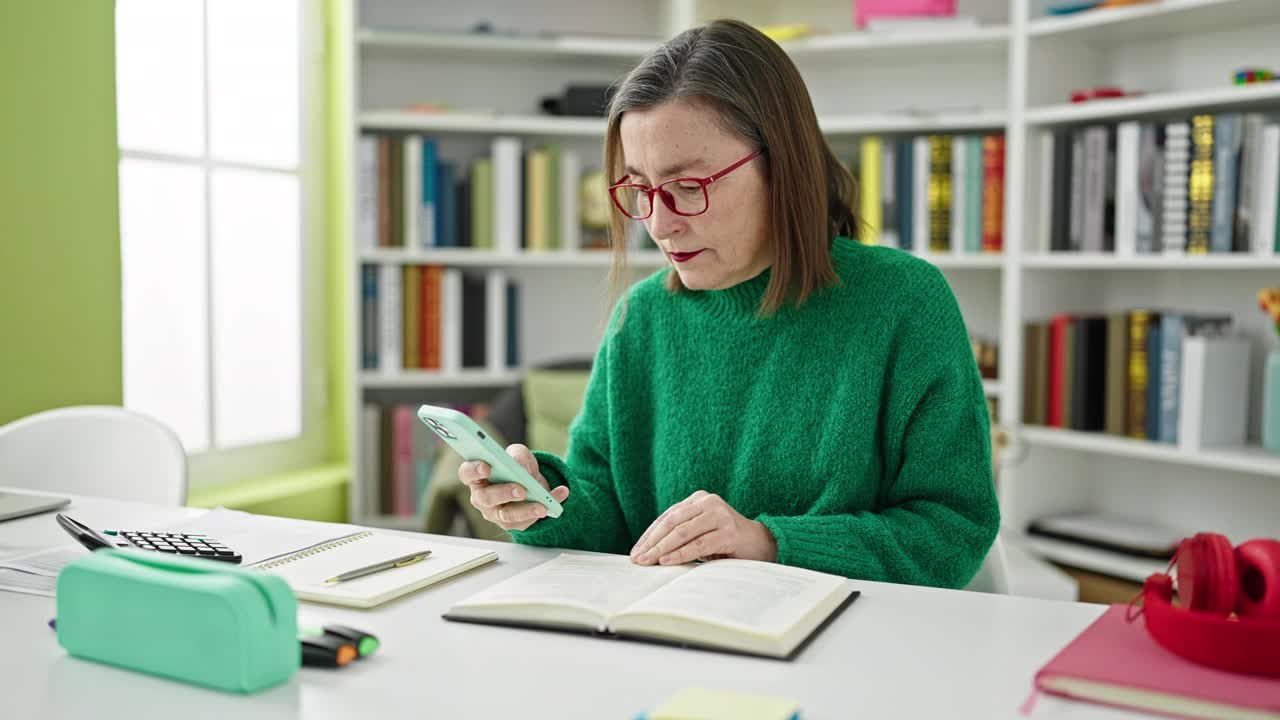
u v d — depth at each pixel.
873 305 1.36
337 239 3.31
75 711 0.80
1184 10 2.62
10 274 2.32
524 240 3.19
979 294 3.29
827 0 3.37
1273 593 0.84
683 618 0.92
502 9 3.38
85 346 2.49
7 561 1.19
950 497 1.34
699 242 1.29
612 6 3.44
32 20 2.34
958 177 2.97
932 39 2.97
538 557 1.23
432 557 1.19
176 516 1.41
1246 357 2.68
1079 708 0.79
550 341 3.46
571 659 0.90
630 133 1.28
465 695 0.83
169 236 2.85
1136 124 2.69
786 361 1.39
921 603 1.05
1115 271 3.07
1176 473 2.96
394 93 3.33
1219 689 0.78
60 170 2.42
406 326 3.13
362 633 0.92
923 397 1.36
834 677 0.86
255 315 3.12
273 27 3.12
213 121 2.96
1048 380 2.93
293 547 1.20
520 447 1.31
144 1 2.75
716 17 3.32
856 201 1.49
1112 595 2.67
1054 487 3.05
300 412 3.28
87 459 1.90
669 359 1.48
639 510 1.50
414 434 3.13
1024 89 2.90
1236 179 2.53
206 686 0.85
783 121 1.29
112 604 0.89
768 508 1.39
